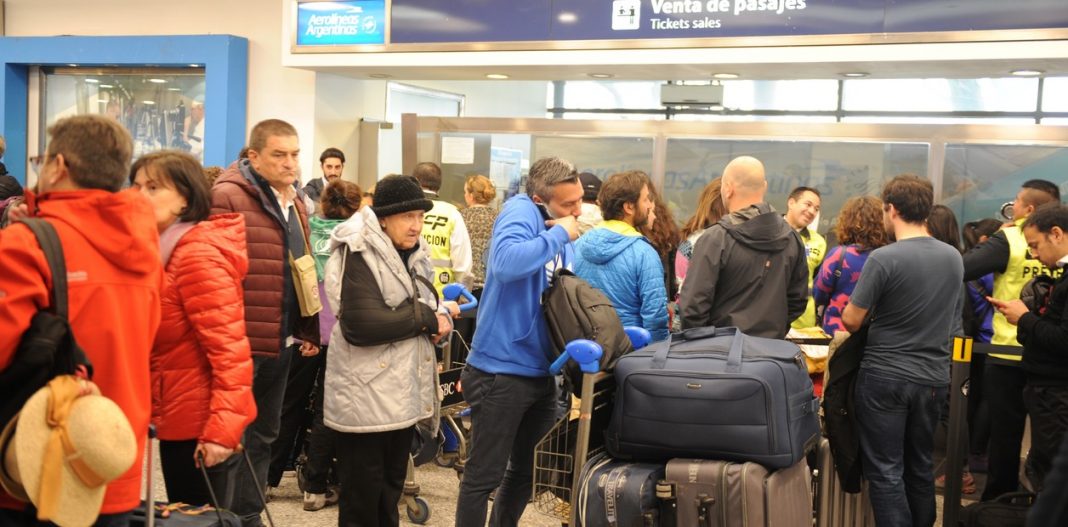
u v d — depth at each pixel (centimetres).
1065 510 159
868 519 434
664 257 532
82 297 214
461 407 477
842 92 980
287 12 729
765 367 316
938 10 545
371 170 826
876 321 391
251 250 352
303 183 781
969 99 932
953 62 553
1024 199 491
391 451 348
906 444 404
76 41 845
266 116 799
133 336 225
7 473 201
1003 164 598
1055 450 387
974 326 521
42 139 896
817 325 562
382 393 333
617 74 675
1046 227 386
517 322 345
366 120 829
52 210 214
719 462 313
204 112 801
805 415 329
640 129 679
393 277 334
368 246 332
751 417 312
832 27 570
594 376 329
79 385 206
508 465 372
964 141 604
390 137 839
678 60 609
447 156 736
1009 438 470
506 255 332
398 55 692
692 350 332
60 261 208
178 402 284
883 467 389
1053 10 520
